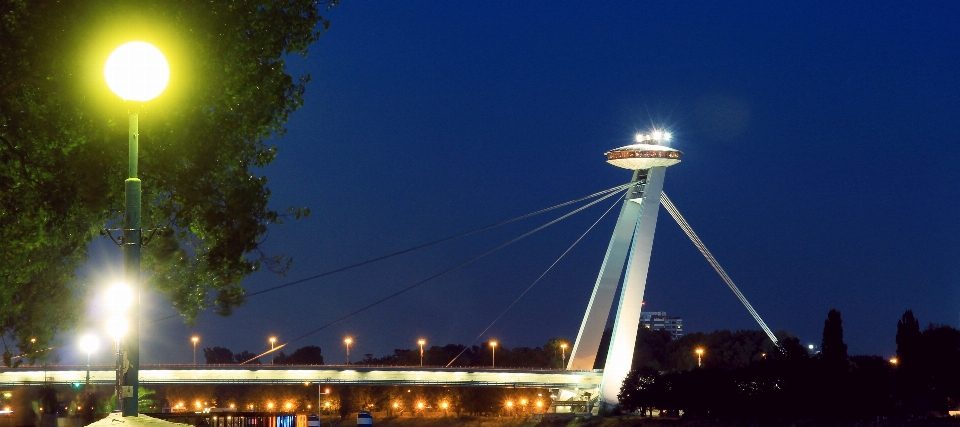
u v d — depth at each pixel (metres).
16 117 40.81
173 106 42.84
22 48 39.81
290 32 48.09
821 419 149.88
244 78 45.81
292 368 169.00
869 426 141.00
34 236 42.06
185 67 42.47
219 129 46.34
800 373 153.25
